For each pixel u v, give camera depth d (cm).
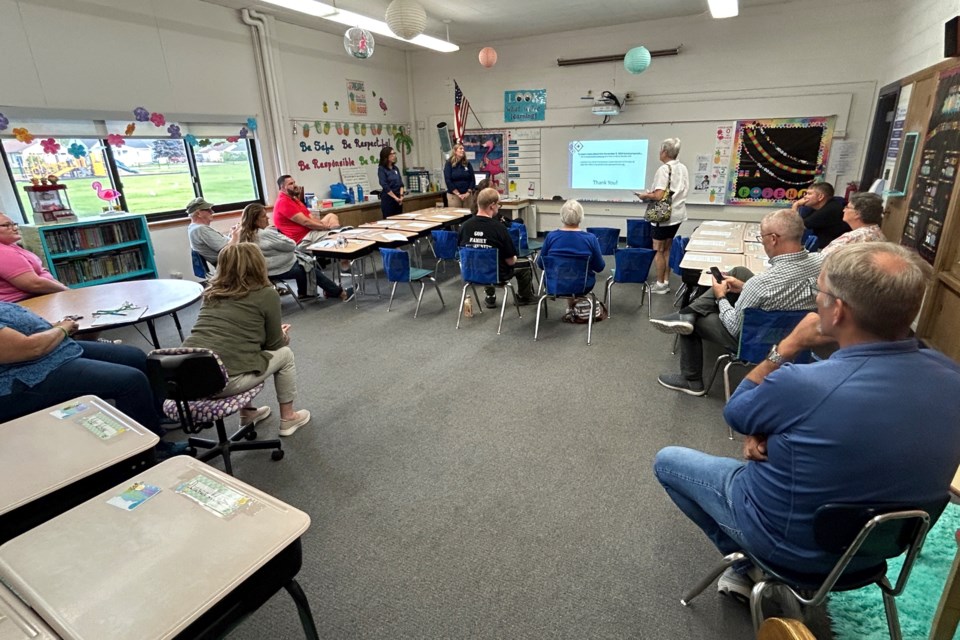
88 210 463
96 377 207
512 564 174
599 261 361
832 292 102
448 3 557
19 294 288
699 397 288
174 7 496
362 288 539
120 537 101
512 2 555
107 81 453
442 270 627
